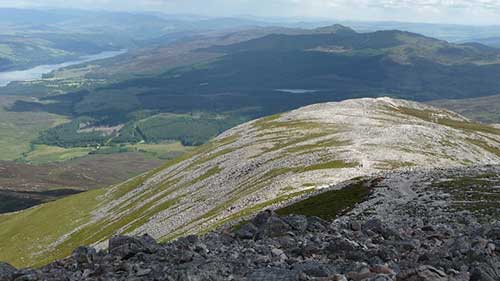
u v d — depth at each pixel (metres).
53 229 155.88
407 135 143.25
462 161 126.50
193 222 104.19
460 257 20.58
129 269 22.45
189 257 23.03
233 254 23.56
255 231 29.91
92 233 142.12
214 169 151.50
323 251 23.41
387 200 58.53
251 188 111.81
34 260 136.50
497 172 63.28
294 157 126.50
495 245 22.14
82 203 178.12
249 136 182.12
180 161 186.00
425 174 68.75
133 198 162.12
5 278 23.52
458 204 50.19
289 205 74.06
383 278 16.62
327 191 74.12
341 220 55.34
